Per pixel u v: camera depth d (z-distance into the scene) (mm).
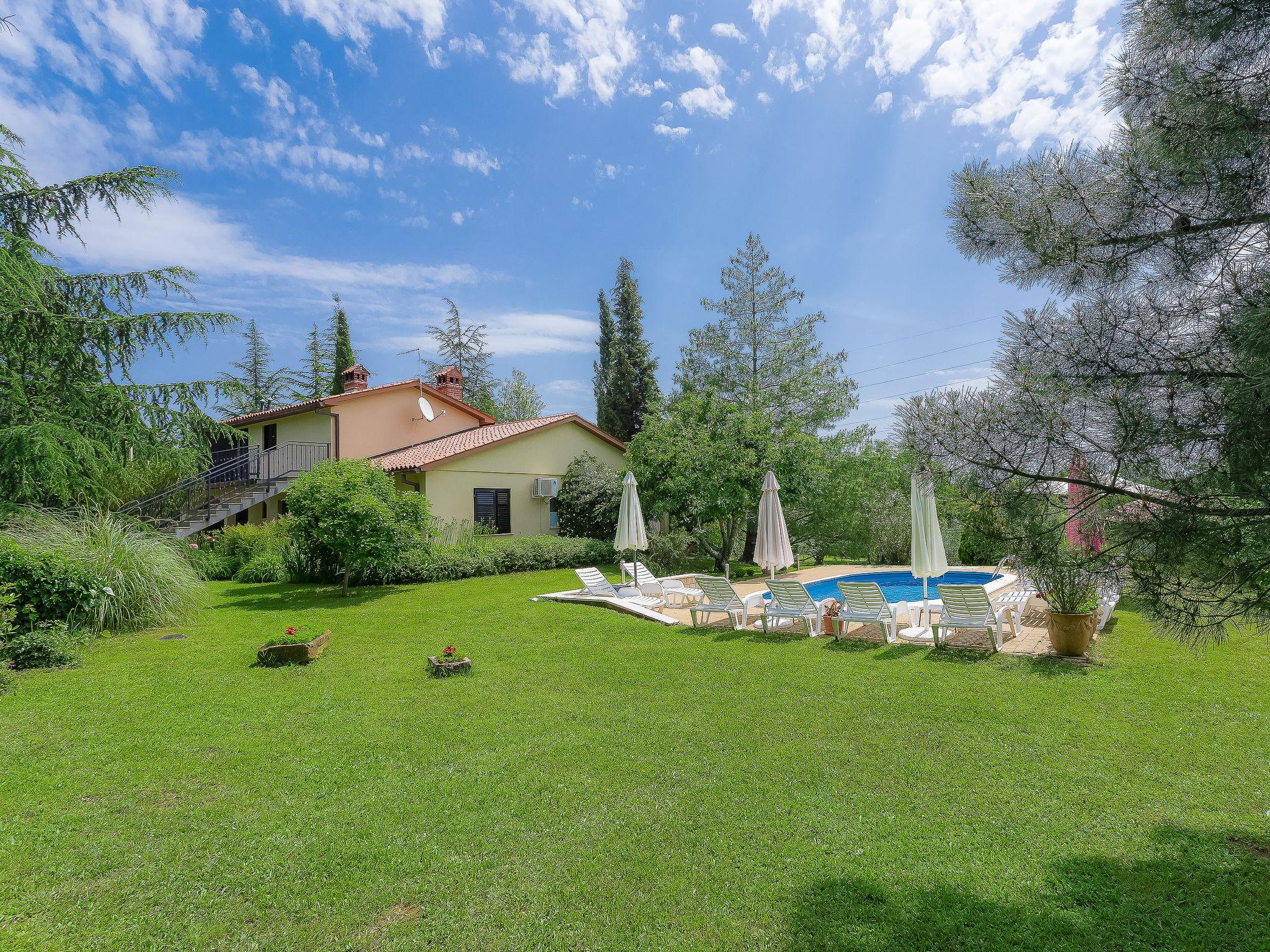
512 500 22812
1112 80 3074
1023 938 3121
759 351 26828
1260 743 5293
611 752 5500
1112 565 3201
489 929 3283
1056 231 3158
